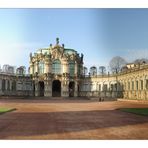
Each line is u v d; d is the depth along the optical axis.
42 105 61.00
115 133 22.12
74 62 124.38
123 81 107.44
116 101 86.38
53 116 35.66
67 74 121.62
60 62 122.56
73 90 124.75
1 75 107.38
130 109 47.53
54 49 123.38
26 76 121.31
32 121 29.88
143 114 37.66
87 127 25.44
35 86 120.88
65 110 46.38
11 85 114.12
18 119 31.73
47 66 120.50
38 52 128.38
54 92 125.38
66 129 24.05
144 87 88.38
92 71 127.25
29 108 50.28
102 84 121.31
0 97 100.50
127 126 26.30
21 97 107.62
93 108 51.81
